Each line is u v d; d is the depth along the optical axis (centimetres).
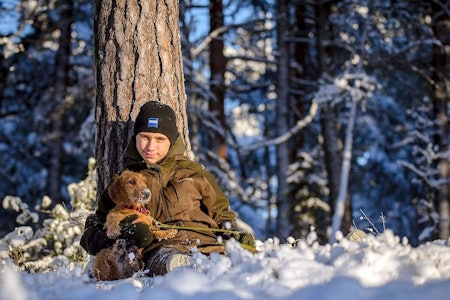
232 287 289
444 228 1628
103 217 445
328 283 272
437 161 1653
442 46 1677
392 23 1664
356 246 331
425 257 319
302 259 316
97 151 556
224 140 1652
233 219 469
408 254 318
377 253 312
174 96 559
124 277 406
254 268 314
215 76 1694
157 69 553
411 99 1858
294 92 1834
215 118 1614
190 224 443
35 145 2002
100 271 407
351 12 1634
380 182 2264
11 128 1978
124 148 543
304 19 1877
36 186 2005
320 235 1775
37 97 1923
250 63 2197
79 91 1587
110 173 544
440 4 1650
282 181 1716
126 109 546
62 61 1834
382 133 2138
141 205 425
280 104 1744
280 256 321
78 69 1844
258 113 2331
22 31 1672
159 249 411
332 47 1697
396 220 2242
